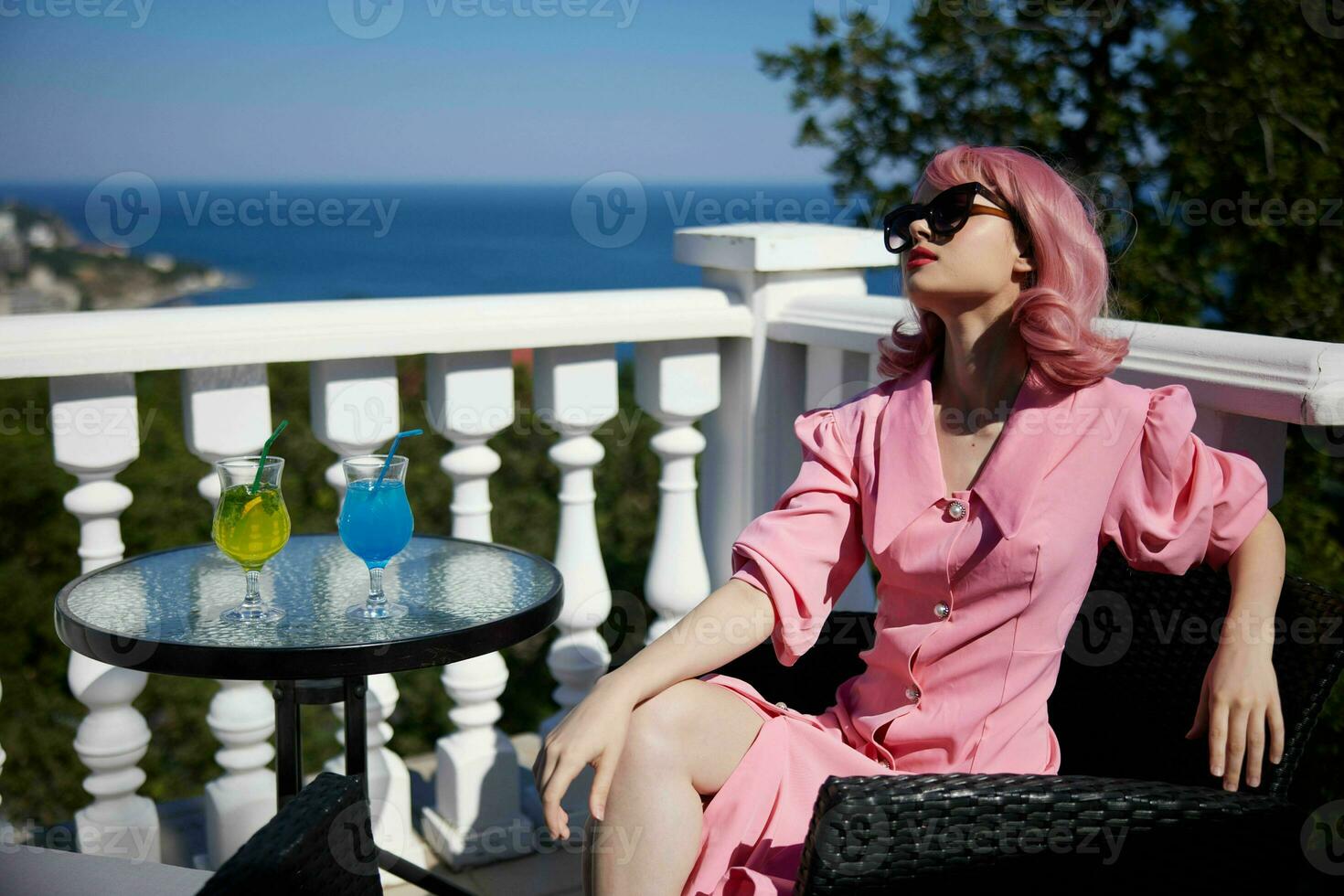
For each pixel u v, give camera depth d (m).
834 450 1.56
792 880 1.35
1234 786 1.33
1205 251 4.68
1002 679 1.45
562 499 2.49
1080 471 1.43
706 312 2.50
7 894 1.27
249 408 2.13
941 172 1.48
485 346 2.25
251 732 2.21
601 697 1.31
